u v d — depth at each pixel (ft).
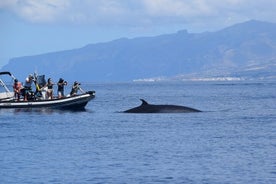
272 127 474.08
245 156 321.93
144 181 263.49
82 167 294.25
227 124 497.46
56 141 389.39
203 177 270.05
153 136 411.95
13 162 307.78
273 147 354.54
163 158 318.04
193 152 337.31
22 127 477.36
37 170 287.48
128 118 548.31
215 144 369.91
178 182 261.03
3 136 417.69
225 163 302.25
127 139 396.78
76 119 546.26
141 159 315.58
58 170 287.28
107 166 296.71
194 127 468.75
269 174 274.57
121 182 261.85
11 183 260.83
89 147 360.48
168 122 507.71
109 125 488.44
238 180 263.70
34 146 365.81
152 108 604.90
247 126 481.46
